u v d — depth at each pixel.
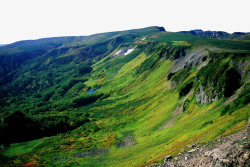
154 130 85.06
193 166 24.33
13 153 91.81
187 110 78.88
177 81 129.12
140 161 46.59
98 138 102.50
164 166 29.95
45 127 127.88
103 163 64.06
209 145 28.34
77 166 66.88
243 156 19.30
